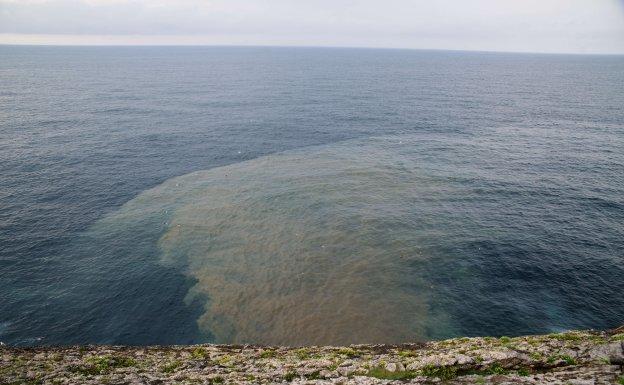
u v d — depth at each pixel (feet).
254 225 147.95
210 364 65.21
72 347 75.36
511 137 268.21
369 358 65.36
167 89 474.49
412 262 123.34
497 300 106.83
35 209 158.20
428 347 70.18
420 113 345.31
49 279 116.47
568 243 133.49
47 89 447.42
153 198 172.14
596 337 65.10
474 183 184.85
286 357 68.08
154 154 229.45
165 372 61.31
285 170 205.46
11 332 96.32
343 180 189.67
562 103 400.47
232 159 224.53
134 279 117.80
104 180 190.08
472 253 127.85
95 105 358.43
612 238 136.46
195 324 100.58
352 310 103.24
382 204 163.12
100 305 106.83
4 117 297.94
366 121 313.94
